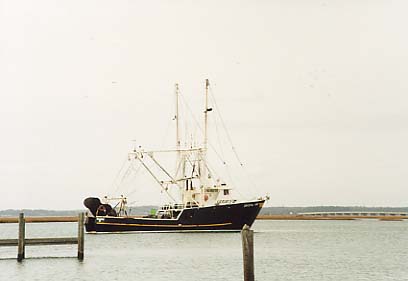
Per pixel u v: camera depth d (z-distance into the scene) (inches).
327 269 2335.1
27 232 6092.5
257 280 2057.1
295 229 6958.7
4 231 6486.2
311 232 5905.5
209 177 4128.9
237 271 2228.1
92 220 4124.0
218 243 3425.2
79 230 2245.3
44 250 3068.4
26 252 2938.0
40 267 2247.8
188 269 2289.6
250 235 1232.8
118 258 2652.6
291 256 2859.3
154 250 3051.2
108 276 2089.1
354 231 6269.7
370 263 2554.1
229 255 2790.4
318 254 2979.8
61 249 3132.4
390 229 7057.1
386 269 2337.6
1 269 2191.2
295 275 2166.6
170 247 3216.0
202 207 3988.7
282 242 4013.3
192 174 4178.2
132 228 4092.0
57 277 2041.1
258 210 3946.9
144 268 2310.5
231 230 3988.7
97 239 3789.4
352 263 2551.7
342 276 2140.7
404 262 2596.0
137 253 2896.2
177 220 4035.4
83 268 2246.6
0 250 3056.1
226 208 3951.8
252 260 1226.6
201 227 4003.4
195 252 2933.1
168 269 2287.2
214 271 2231.8
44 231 6368.1
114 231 4106.8
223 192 4094.5
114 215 4296.3
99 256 2723.9
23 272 2127.2
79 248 2341.3
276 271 2277.3
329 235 5191.9
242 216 3944.4
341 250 3265.3
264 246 3597.4
